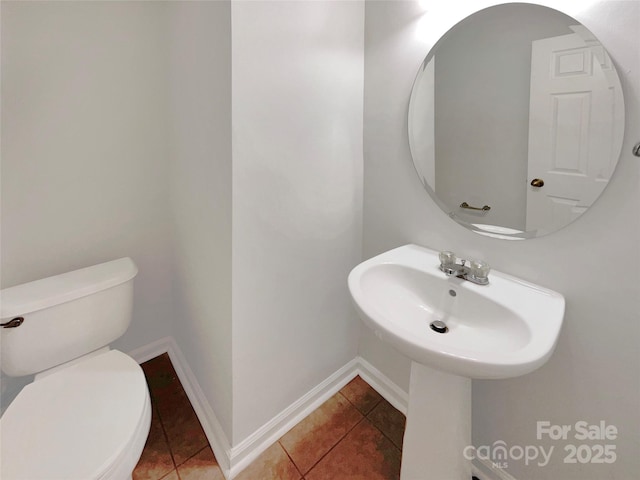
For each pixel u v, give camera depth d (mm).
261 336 1188
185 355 1627
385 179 1357
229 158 973
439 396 924
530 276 964
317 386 1490
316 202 1275
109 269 1359
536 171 909
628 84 725
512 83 924
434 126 1134
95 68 1362
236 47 912
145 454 1267
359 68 1326
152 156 1586
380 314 832
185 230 1444
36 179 1300
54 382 1021
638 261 759
